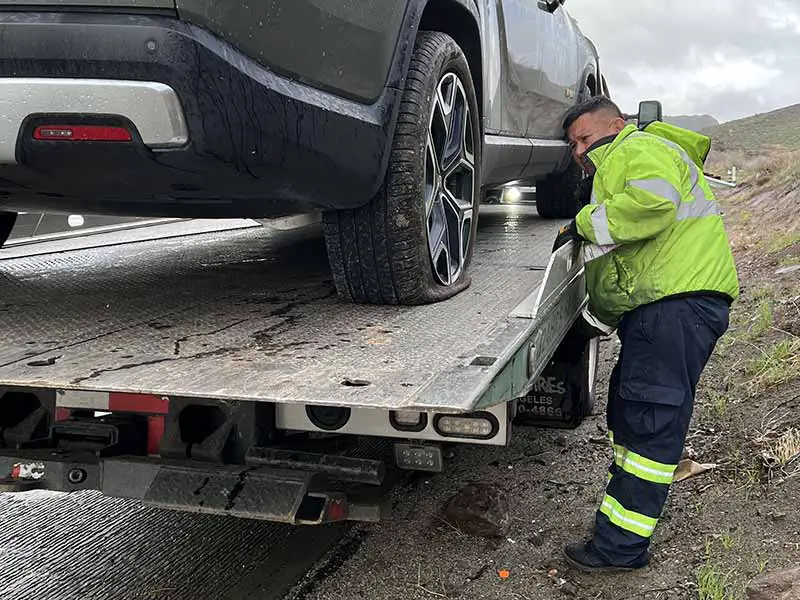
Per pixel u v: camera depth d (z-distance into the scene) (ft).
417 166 9.20
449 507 10.52
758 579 8.80
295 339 8.48
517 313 8.48
